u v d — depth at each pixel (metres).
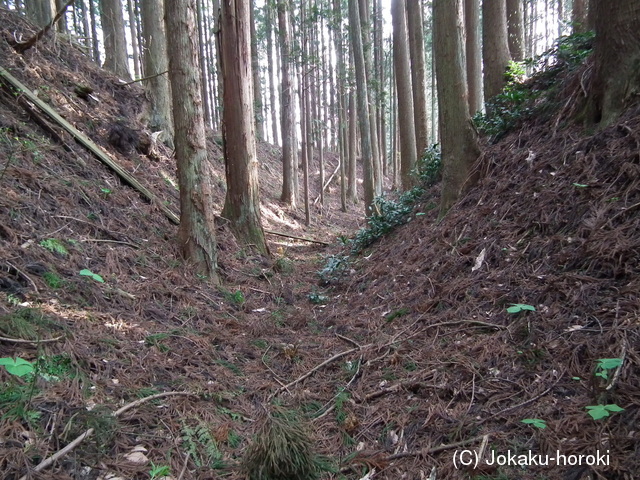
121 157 6.99
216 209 8.85
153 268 4.61
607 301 2.54
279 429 2.03
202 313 4.20
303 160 13.40
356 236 8.51
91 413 2.10
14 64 6.25
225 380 3.01
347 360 3.40
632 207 2.93
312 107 20.38
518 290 3.15
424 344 3.23
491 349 2.76
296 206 14.89
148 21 9.19
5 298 2.79
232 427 2.46
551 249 3.30
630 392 1.94
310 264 8.02
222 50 7.11
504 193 4.47
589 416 1.96
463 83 5.38
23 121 5.38
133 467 1.89
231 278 5.70
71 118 6.47
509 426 2.12
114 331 3.15
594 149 3.72
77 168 5.41
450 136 5.47
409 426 2.39
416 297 4.09
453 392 2.53
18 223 3.68
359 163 28.72
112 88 8.55
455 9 5.26
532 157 4.50
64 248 3.85
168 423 2.31
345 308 4.86
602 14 3.83
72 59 8.17
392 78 23.05
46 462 1.73
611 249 2.78
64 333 2.72
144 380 2.68
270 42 23.22
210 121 19.41
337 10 15.28
